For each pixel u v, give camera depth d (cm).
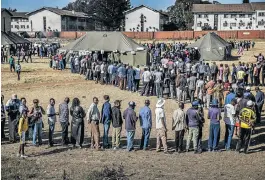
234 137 1698
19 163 1271
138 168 1253
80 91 2838
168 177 1160
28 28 13288
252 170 1247
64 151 1462
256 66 2939
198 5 11312
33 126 1530
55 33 9912
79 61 3769
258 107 1881
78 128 1493
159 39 9369
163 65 3164
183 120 1445
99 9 11744
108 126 1505
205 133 1770
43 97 2645
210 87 2191
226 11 10881
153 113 2164
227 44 5022
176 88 2464
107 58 4044
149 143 1609
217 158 1391
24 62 4888
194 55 4794
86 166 1262
